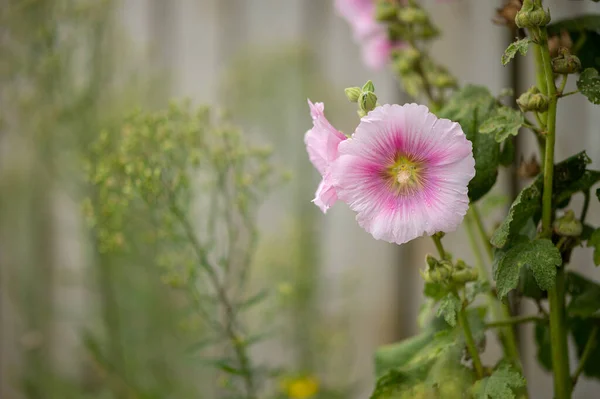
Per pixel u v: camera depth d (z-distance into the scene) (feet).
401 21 3.75
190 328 5.05
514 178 4.40
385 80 5.71
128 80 5.74
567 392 3.18
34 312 6.26
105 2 5.14
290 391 4.89
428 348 3.28
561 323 3.18
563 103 4.63
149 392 5.17
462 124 3.16
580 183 3.14
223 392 5.82
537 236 3.04
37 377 5.91
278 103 6.04
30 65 5.19
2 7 5.27
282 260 5.79
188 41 6.25
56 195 6.37
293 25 6.05
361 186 2.87
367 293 5.99
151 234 4.72
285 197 6.06
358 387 6.00
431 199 2.86
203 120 4.17
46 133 5.27
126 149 3.95
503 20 3.30
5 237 6.38
